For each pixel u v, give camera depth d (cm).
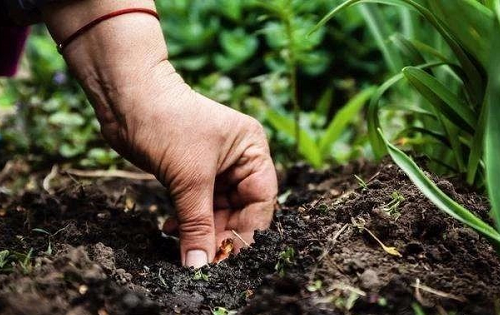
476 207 64
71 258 57
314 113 120
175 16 146
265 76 136
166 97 64
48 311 53
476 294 55
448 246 60
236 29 140
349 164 83
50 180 98
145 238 70
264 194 68
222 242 67
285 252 60
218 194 69
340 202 67
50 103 117
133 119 64
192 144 64
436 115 73
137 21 63
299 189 82
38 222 71
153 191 90
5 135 108
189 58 143
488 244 61
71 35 63
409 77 65
